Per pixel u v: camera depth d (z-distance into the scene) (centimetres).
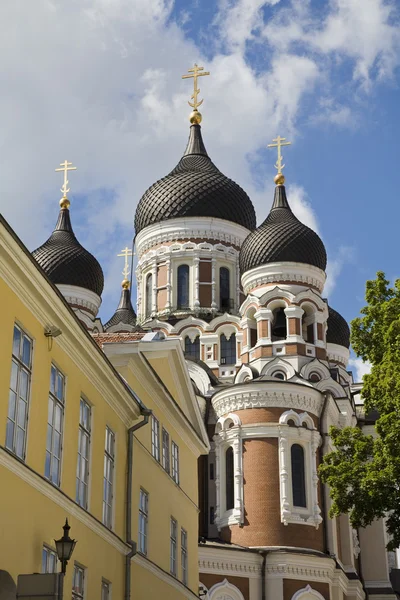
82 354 2481
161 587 3184
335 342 7275
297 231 6016
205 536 5409
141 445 3058
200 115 7262
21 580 1820
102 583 2591
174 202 6631
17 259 2009
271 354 5747
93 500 2553
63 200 6838
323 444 5544
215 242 6575
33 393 2153
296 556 5159
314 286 5991
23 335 2134
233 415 5525
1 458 1911
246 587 5103
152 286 6575
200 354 6241
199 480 5547
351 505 3494
